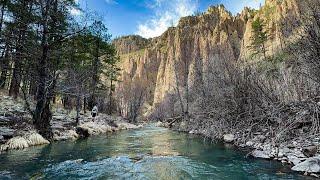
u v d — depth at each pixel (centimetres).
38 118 1557
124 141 1836
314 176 760
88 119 2861
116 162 1048
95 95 4150
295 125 1182
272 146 1142
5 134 1320
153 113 9206
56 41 1716
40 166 959
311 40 1080
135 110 5766
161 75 17125
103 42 3706
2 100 2261
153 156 1192
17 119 1600
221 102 1873
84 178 810
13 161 1024
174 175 846
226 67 1866
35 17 1814
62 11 1770
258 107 1457
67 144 1551
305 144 1036
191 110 3130
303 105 1216
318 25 1066
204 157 1148
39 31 1733
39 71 1602
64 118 2408
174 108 4959
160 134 2491
